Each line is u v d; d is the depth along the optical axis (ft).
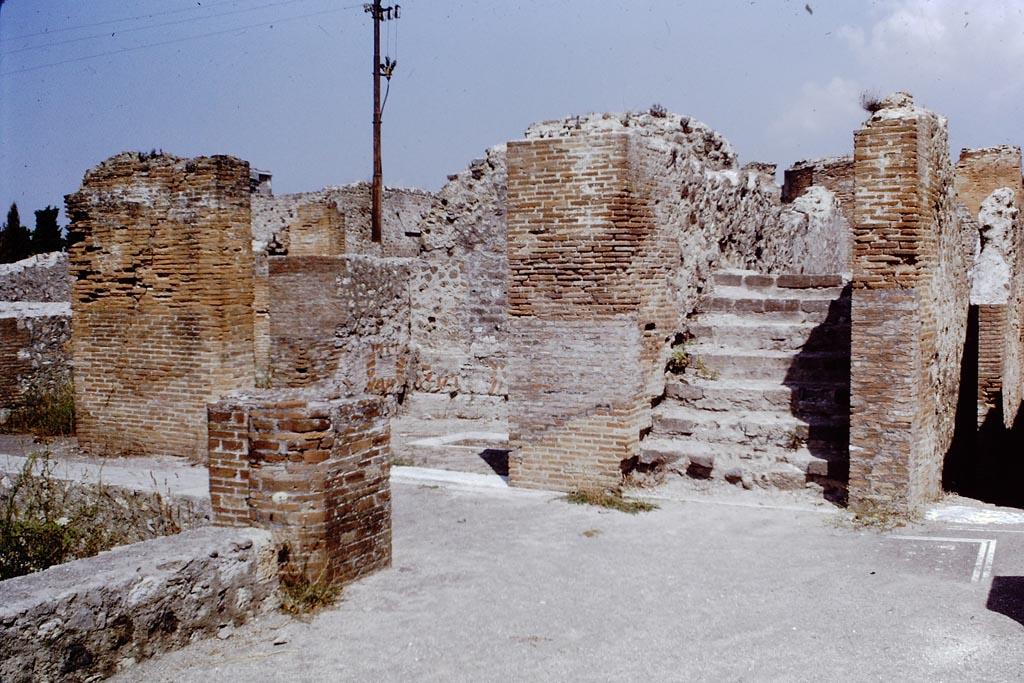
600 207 32.37
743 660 18.69
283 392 23.25
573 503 31.78
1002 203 56.03
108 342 39.58
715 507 31.22
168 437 38.45
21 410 51.72
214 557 19.81
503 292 50.78
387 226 111.96
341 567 22.84
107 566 18.31
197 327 37.45
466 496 32.89
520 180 33.60
